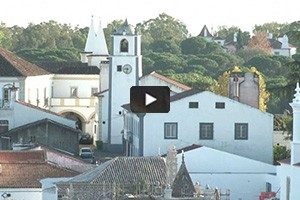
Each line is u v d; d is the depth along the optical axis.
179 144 107.00
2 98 138.75
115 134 140.00
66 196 81.19
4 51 150.12
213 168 94.00
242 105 107.00
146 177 84.81
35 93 148.75
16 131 123.94
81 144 152.62
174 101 106.88
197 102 106.81
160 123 106.94
